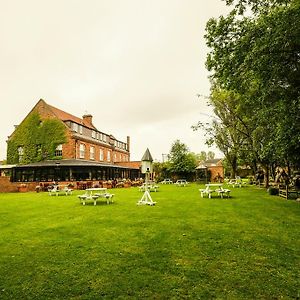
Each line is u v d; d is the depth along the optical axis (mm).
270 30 9781
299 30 9125
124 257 5770
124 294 4082
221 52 12117
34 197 21203
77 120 41938
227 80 12555
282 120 13219
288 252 6062
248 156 31172
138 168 51188
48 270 5090
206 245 6613
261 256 5785
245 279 4590
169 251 6148
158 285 4375
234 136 31656
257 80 12109
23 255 6000
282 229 8344
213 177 50719
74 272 4973
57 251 6262
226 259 5598
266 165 27078
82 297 4008
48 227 8977
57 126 35531
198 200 16891
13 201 18000
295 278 4633
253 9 11430
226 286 4328
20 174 33906
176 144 50406
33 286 4414
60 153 35188
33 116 36844
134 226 8953
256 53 10250
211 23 12125
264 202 15477
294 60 10836
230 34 11945
